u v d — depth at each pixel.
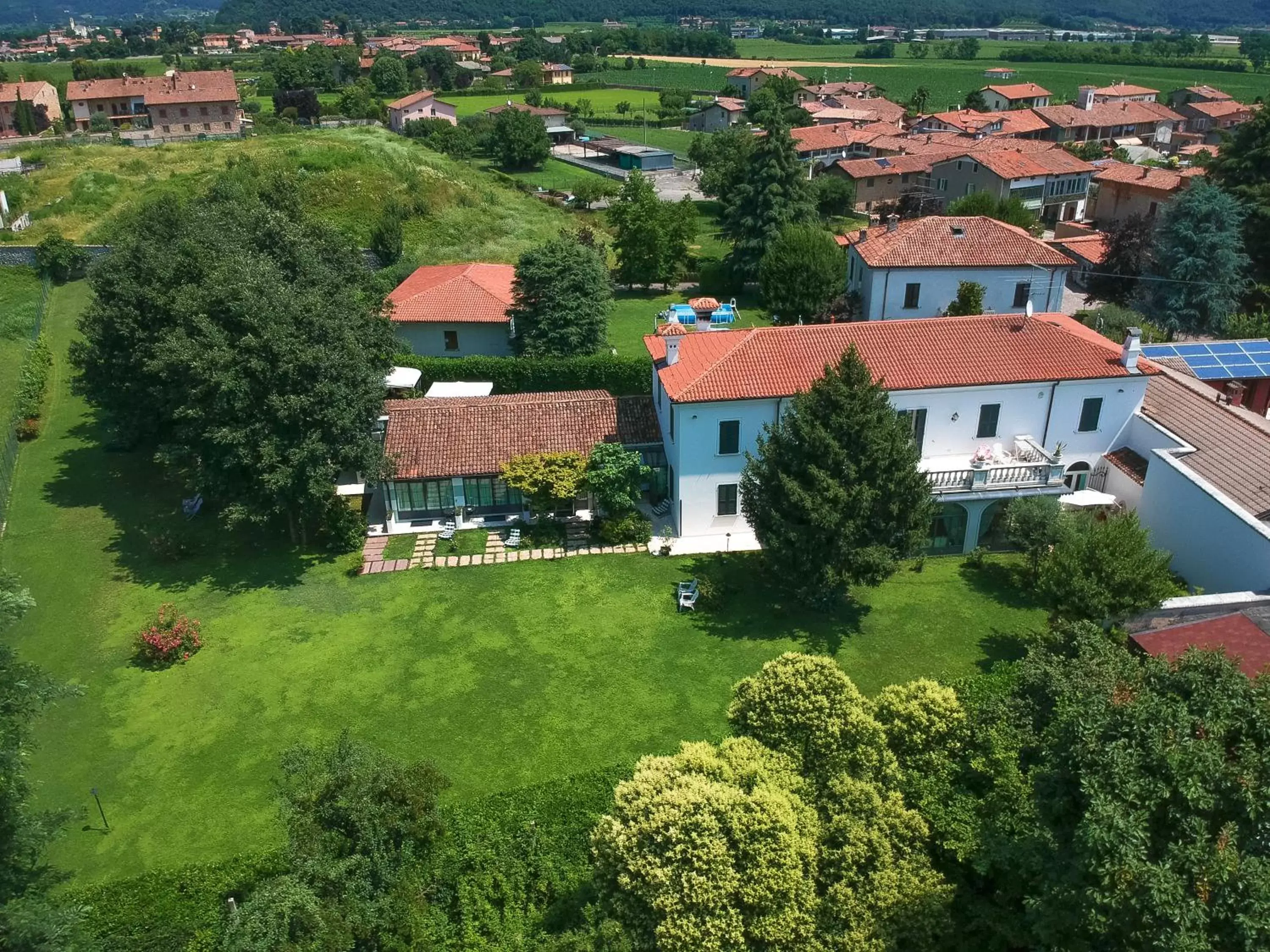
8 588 23.08
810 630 35.09
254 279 40.31
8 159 95.56
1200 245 64.12
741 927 18.67
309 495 38.78
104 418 55.09
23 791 20.97
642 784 20.31
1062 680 23.92
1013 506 38.12
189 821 26.92
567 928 22.17
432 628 35.78
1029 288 61.94
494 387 55.59
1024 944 20.16
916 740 23.25
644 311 77.00
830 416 33.53
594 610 36.66
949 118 139.38
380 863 22.19
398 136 118.50
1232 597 30.97
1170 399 42.62
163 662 33.81
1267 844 14.40
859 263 65.69
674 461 41.69
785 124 81.88
